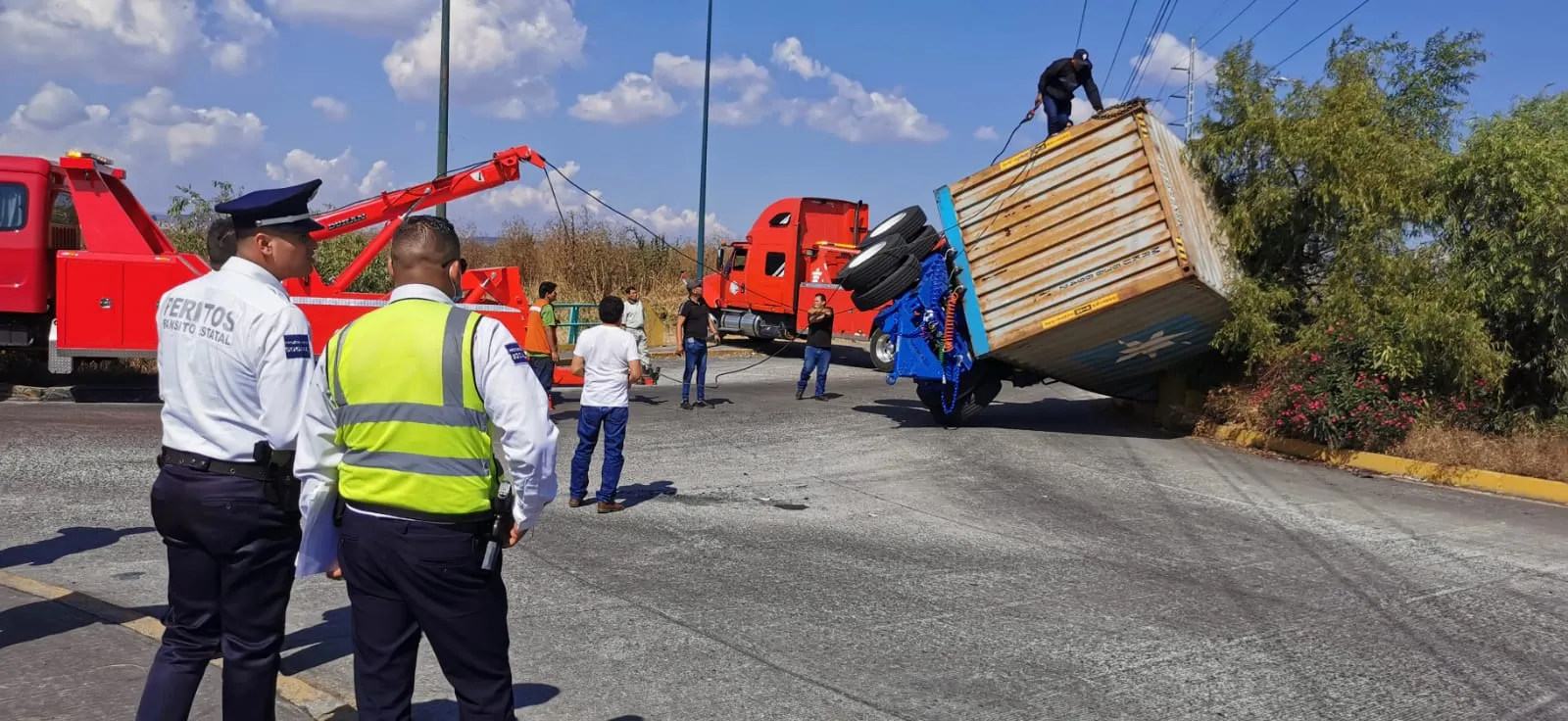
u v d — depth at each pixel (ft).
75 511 25.91
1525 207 34.63
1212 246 40.96
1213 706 15.30
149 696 11.78
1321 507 29.55
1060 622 19.04
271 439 11.25
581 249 105.29
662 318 93.97
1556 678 16.69
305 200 11.90
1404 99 40.73
